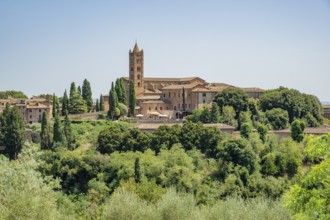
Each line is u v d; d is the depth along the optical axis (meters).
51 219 57.66
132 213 66.88
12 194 55.34
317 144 42.00
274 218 64.88
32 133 181.12
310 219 40.34
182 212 67.94
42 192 58.72
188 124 160.75
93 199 121.25
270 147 154.38
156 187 115.25
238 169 137.25
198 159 146.00
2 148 159.88
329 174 40.66
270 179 134.75
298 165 145.00
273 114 198.12
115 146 157.00
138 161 133.75
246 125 165.50
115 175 136.50
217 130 159.62
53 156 138.00
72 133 176.50
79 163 136.62
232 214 66.31
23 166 60.72
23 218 54.72
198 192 124.56
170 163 137.00
